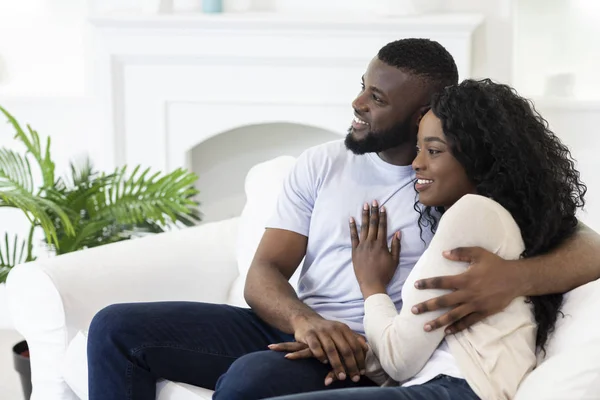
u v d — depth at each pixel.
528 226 2.04
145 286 2.73
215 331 2.36
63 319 2.58
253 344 2.38
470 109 2.03
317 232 2.40
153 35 3.93
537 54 4.13
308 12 4.16
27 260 3.46
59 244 3.35
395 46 2.30
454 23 3.75
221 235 3.02
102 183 3.45
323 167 2.43
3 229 4.34
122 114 4.06
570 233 2.14
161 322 2.31
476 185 2.08
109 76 3.99
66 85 4.39
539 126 2.11
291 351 2.16
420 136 2.11
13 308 2.70
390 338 2.00
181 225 4.12
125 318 2.29
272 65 3.94
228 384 2.08
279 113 4.00
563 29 4.10
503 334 1.93
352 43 3.85
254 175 3.01
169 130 4.07
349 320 2.31
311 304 2.38
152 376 2.30
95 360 2.29
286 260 2.44
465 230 1.96
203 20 3.86
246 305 2.81
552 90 4.12
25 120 4.25
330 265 2.38
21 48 4.41
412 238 2.31
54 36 4.39
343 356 2.11
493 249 1.98
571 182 2.20
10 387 3.66
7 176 3.44
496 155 2.02
